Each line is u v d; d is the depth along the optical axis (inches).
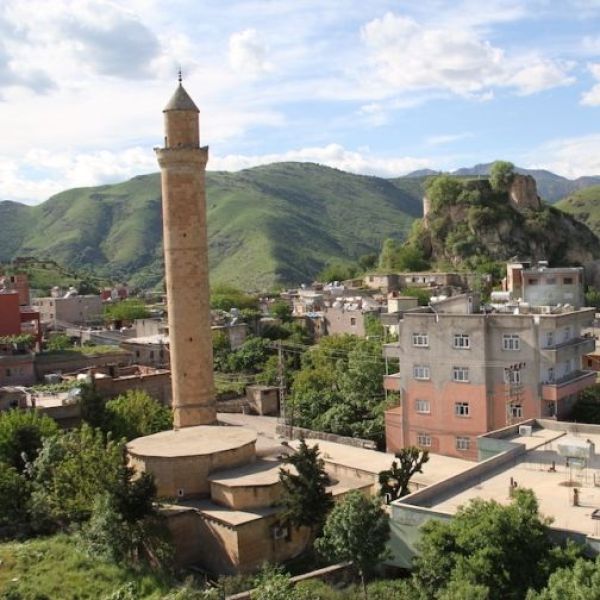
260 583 1460.4
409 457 2133.4
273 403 3976.4
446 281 6850.4
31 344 4338.1
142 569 1781.5
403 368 2706.7
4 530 2063.2
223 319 5413.4
